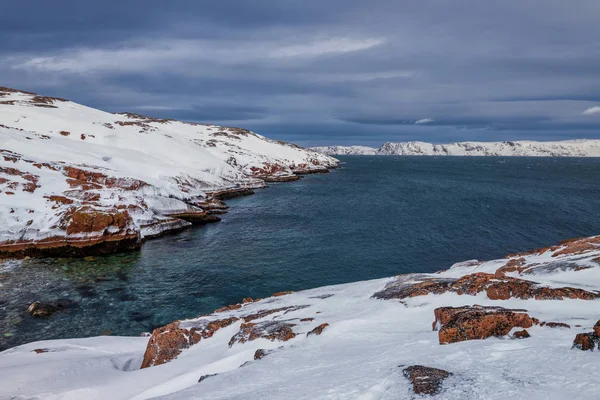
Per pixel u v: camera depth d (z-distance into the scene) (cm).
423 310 1120
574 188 8662
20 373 1214
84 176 4594
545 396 440
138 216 4247
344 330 1047
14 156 4341
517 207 6025
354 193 7969
